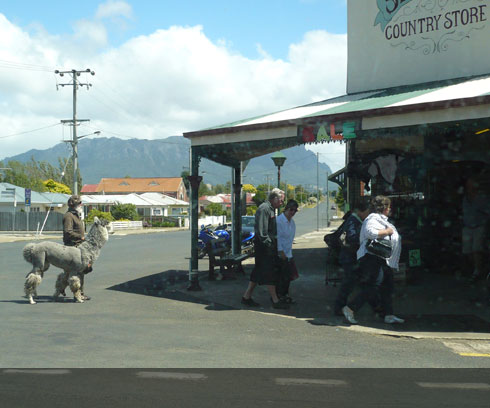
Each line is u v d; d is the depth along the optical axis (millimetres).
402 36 11883
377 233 6824
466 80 10102
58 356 5297
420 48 11625
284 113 10258
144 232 45406
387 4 12094
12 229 44531
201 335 6387
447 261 11742
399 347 5887
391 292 7066
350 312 7031
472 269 11289
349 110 8055
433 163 12117
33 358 5211
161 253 19984
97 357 5277
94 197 64500
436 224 11914
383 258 6898
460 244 11609
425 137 12281
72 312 7840
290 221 8469
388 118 7617
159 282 11281
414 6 11672
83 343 5875
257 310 8102
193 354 5453
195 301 8914
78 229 8930
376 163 12195
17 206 51250
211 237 17688
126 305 8500
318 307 8328
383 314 7488
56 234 39594
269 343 6000
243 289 10258
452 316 7492
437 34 11367
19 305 8406
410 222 12188
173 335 6363
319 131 8273
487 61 10734
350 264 7527
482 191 10836
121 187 125875
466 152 11734
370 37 12430
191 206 10094
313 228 44250
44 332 6418
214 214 88062
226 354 5465
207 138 9633
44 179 104312
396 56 12008
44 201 54125
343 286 7586
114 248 23031
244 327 6879
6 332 6395
